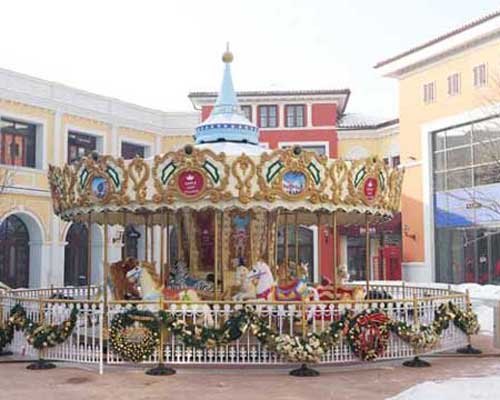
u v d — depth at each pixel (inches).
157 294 467.8
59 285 1136.2
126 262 546.6
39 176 1112.8
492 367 438.3
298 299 499.5
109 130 1264.8
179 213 550.0
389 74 1258.6
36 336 438.6
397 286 694.5
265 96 1418.6
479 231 1082.7
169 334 421.7
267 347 412.5
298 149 445.1
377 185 486.3
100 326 424.2
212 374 413.1
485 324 649.0
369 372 421.4
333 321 426.6
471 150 1096.2
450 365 445.7
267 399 350.6
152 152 1363.2
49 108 1138.0
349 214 561.6
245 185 442.0
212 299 509.4
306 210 490.6
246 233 533.0
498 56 1031.6
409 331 440.8
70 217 533.6
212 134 564.4
